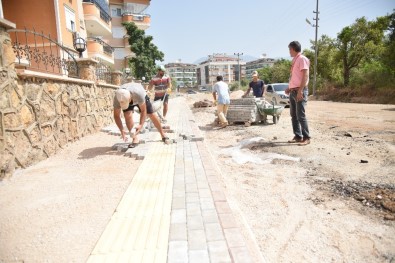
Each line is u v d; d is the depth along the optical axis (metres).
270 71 58.47
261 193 3.86
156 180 3.87
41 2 14.52
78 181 3.91
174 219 2.72
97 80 8.84
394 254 2.44
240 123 10.40
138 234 2.46
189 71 166.25
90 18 23.77
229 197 3.63
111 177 4.07
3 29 4.12
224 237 2.39
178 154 5.29
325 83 30.06
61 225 2.66
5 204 3.15
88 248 2.28
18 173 4.28
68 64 7.48
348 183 4.00
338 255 2.47
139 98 5.62
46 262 2.10
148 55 35.66
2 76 4.04
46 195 3.40
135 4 38.22
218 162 5.51
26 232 2.54
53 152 5.54
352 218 3.07
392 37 22.16
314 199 3.59
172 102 27.34
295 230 2.89
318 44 32.34
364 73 24.52
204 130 9.68
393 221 2.94
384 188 3.71
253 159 5.58
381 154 5.22
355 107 15.92
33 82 4.94
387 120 9.77
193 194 3.35
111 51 27.47
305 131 6.30
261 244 2.65
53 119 5.64
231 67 136.12
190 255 2.14
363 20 25.66
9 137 4.14
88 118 7.77
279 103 17.11
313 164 4.96
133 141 5.95
